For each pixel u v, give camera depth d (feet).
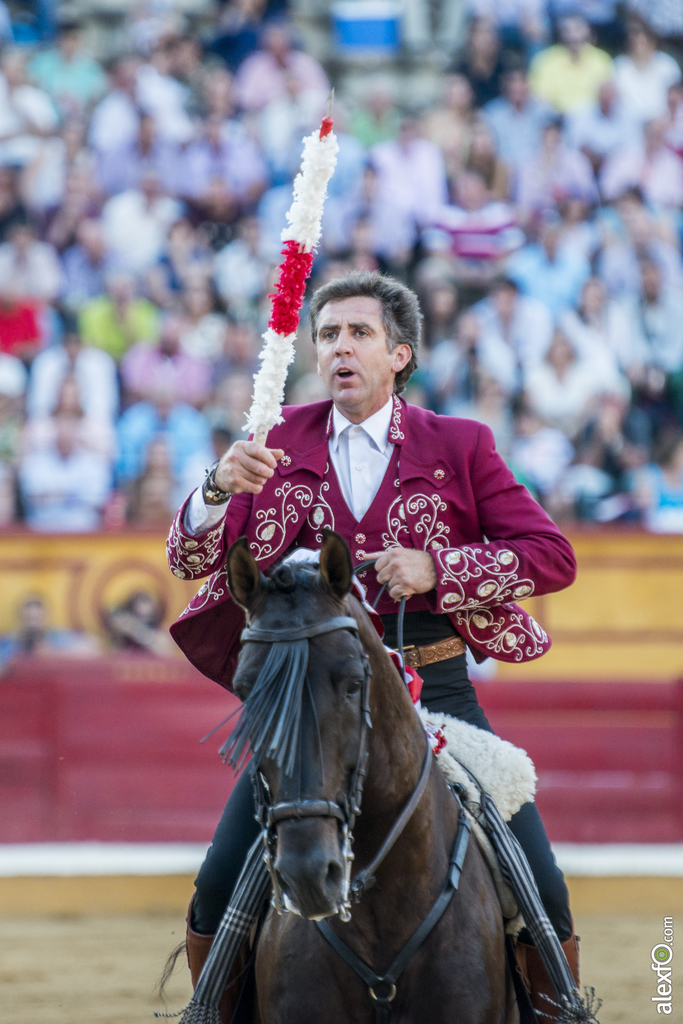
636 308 98.73
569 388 93.97
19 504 88.17
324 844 17.47
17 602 85.40
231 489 22.27
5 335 92.94
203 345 94.48
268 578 19.40
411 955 21.04
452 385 92.68
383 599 25.44
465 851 22.49
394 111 111.34
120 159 100.22
